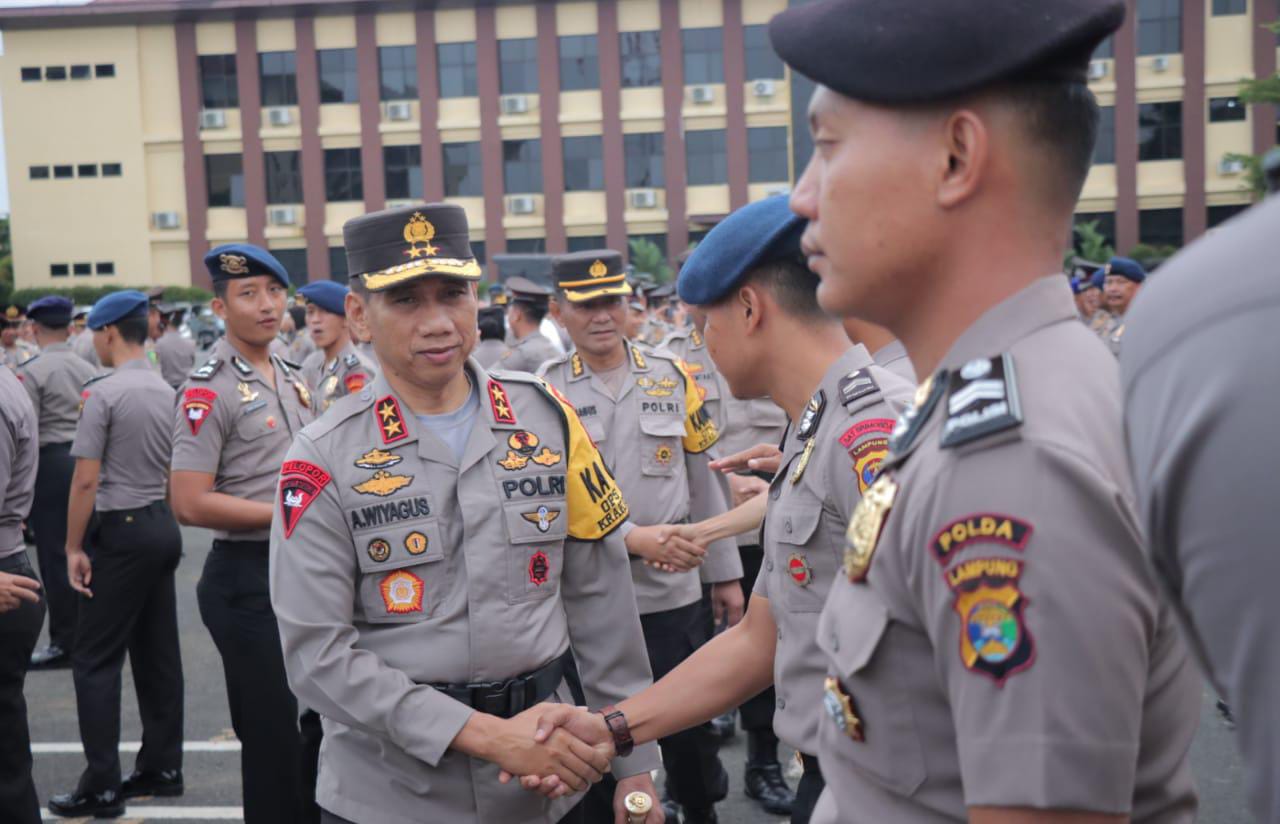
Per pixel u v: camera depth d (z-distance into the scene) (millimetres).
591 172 32094
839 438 1947
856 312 1204
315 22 32062
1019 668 974
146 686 4562
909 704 1159
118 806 4395
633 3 31531
